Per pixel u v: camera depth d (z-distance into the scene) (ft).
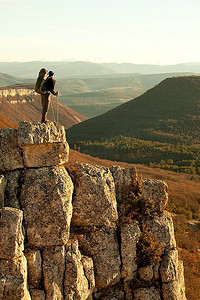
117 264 36.42
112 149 387.55
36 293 30.25
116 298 36.17
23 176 33.86
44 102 36.32
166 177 198.39
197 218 110.42
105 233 36.60
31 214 32.30
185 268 63.82
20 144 32.60
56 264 31.65
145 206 40.68
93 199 36.60
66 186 33.42
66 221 32.65
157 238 39.40
